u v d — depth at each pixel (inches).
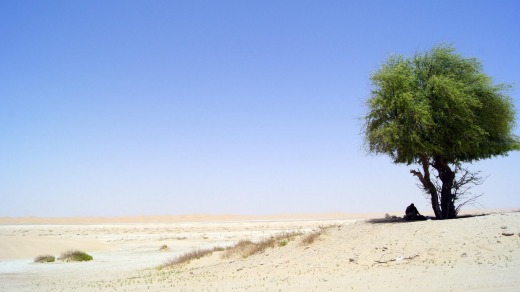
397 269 670.5
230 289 682.2
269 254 956.6
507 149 1026.1
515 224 755.4
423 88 968.9
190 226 4596.5
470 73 981.8
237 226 4261.8
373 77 968.3
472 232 756.0
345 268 725.9
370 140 970.1
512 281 533.3
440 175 991.6
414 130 917.2
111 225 5447.8
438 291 524.7
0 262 1631.4
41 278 1167.0
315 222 4367.6
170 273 1024.2
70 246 2078.0
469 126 930.1
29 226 5295.3
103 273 1230.3
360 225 959.6
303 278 702.5
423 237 775.1
